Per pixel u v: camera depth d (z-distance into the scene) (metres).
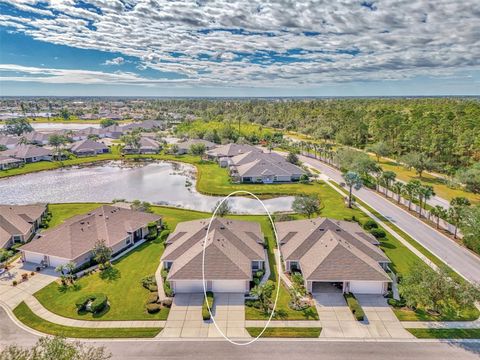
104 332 29.81
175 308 33.53
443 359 26.80
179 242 43.03
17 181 85.56
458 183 77.19
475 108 146.75
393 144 117.56
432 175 90.69
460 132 107.62
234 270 36.47
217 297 35.53
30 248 42.09
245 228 47.78
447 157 99.31
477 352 27.61
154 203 68.75
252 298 35.31
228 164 98.69
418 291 30.98
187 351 27.58
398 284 37.59
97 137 152.00
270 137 139.75
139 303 34.25
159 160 113.31
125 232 47.75
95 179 88.19
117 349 27.77
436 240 49.97
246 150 110.56
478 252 45.41
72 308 33.34
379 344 28.50
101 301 33.00
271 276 39.75
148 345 28.30
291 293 35.25
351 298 34.16
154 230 51.75
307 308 33.56
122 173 95.31
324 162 107.69
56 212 61.25
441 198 70.19
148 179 88.69
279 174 85.50
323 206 65.12
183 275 35.84
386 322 31.41
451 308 32.94
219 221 45.97
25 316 32.06
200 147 111.94
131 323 31.19
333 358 26.86
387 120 122.62
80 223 46.66
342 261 36.97
